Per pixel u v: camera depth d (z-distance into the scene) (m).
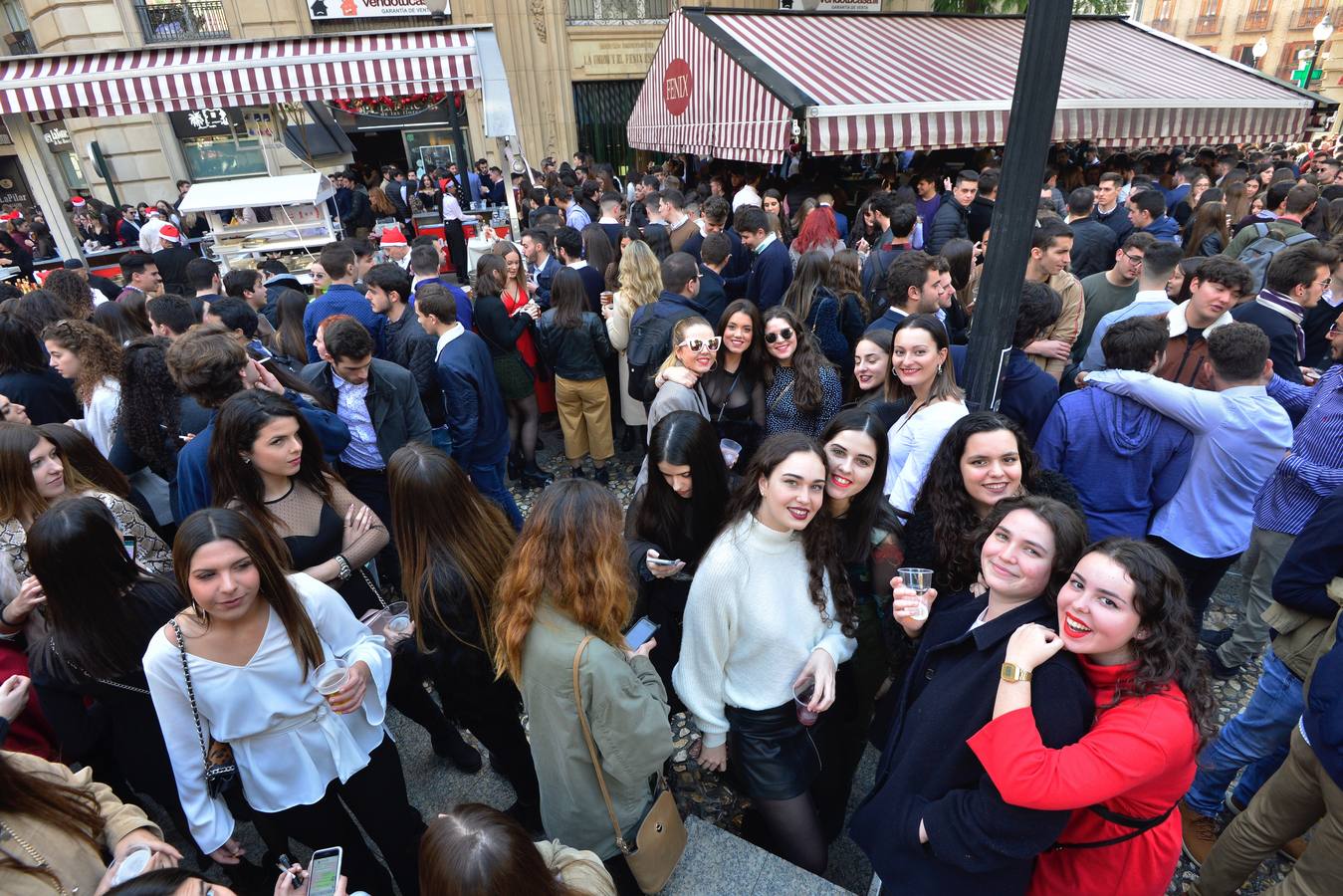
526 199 11.52
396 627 2.19
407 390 3.49
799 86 7.41
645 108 12.52
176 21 14.57
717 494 2.30
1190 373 3.23
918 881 1.61
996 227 2.38
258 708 1.82
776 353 3.29
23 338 3.44
